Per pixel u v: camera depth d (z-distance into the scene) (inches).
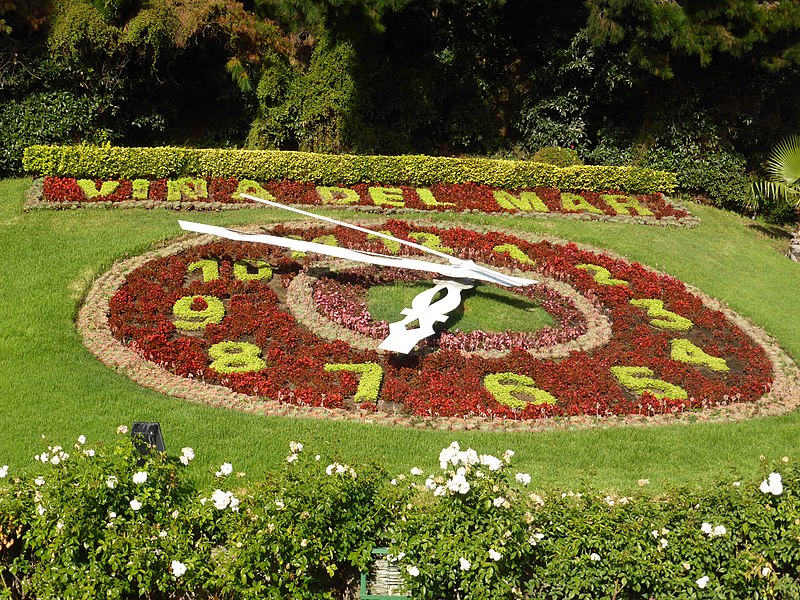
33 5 846.5
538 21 1039.6
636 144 985.5
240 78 909.2
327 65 933.2
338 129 941.8
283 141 949.8
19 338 560.4
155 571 353.7
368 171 882.1
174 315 617.0
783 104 1093.8
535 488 441.7
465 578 354.9
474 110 1024.2
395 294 671.1
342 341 593.0
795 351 656.4
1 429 470.9
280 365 565.3
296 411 517.0
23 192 790.5
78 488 360.5
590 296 698.8
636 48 920.9
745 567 368.8
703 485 440.8
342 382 548.7
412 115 992.9
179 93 956.0
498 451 482.9
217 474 392.8
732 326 686.5
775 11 925.2
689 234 863.1
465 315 650.8
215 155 852.0
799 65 997.8
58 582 347.6
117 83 876.6
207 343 586.2
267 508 361.7
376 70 974.4
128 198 789.9
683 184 969.5
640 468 478.9
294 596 355.9
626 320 669.3
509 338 619.2
